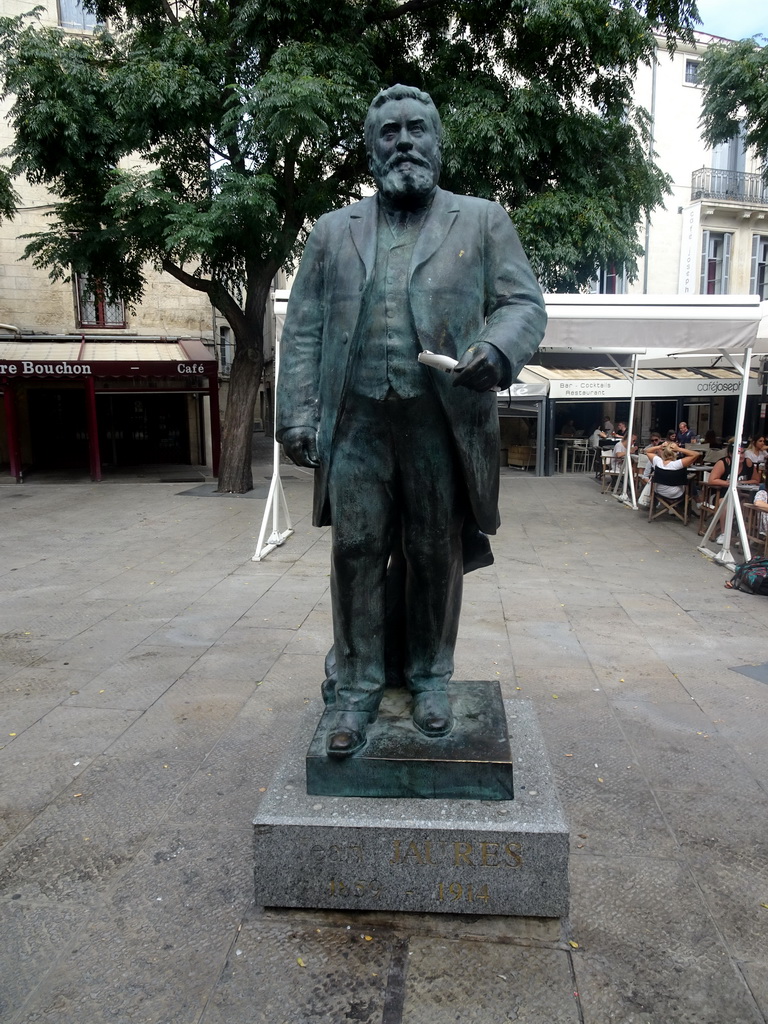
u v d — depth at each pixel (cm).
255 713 408
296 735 289
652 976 220
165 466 1906
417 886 238
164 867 274
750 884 262
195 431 1956
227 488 1348
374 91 1055
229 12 1119
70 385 1884
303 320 255
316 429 252
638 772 342
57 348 1684
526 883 234
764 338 804
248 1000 213
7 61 1040
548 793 250
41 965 227
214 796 323
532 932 236
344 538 252
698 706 417
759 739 376
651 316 739
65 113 1007
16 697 434
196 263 1816
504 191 1137
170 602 635
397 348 233
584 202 1056
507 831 231
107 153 1104
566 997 212
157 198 1012
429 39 1220
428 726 258
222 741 376
